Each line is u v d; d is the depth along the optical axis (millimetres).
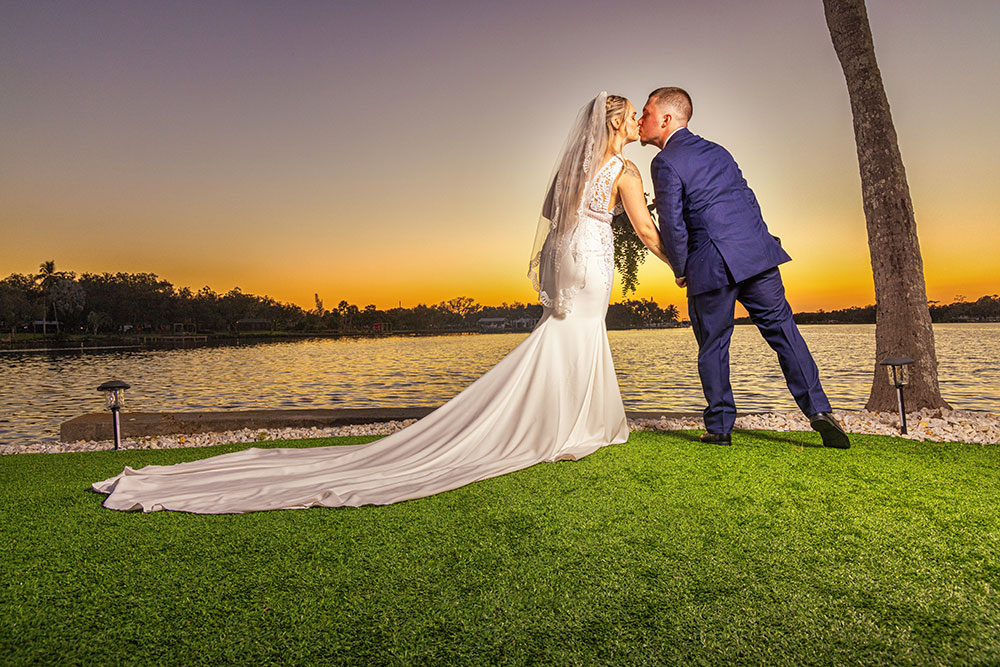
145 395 24078
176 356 74562
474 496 2773
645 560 1941
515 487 2910
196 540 2221
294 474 3252
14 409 18750
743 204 3834
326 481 3059
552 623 1533
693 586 1735
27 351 102625
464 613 1598
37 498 2898
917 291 5891
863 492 2672
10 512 2641
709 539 2119
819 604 1604
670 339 109062
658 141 4039
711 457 3479
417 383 29688
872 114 6035
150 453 4363
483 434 3510
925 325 5867
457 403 3639
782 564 1881
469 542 2152
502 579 1815
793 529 2197
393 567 1927
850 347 53531
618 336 134250
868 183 6105
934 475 2971
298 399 21953
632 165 3877
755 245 3752
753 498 2607
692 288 3848
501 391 3617
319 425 6148
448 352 74562
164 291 177625
